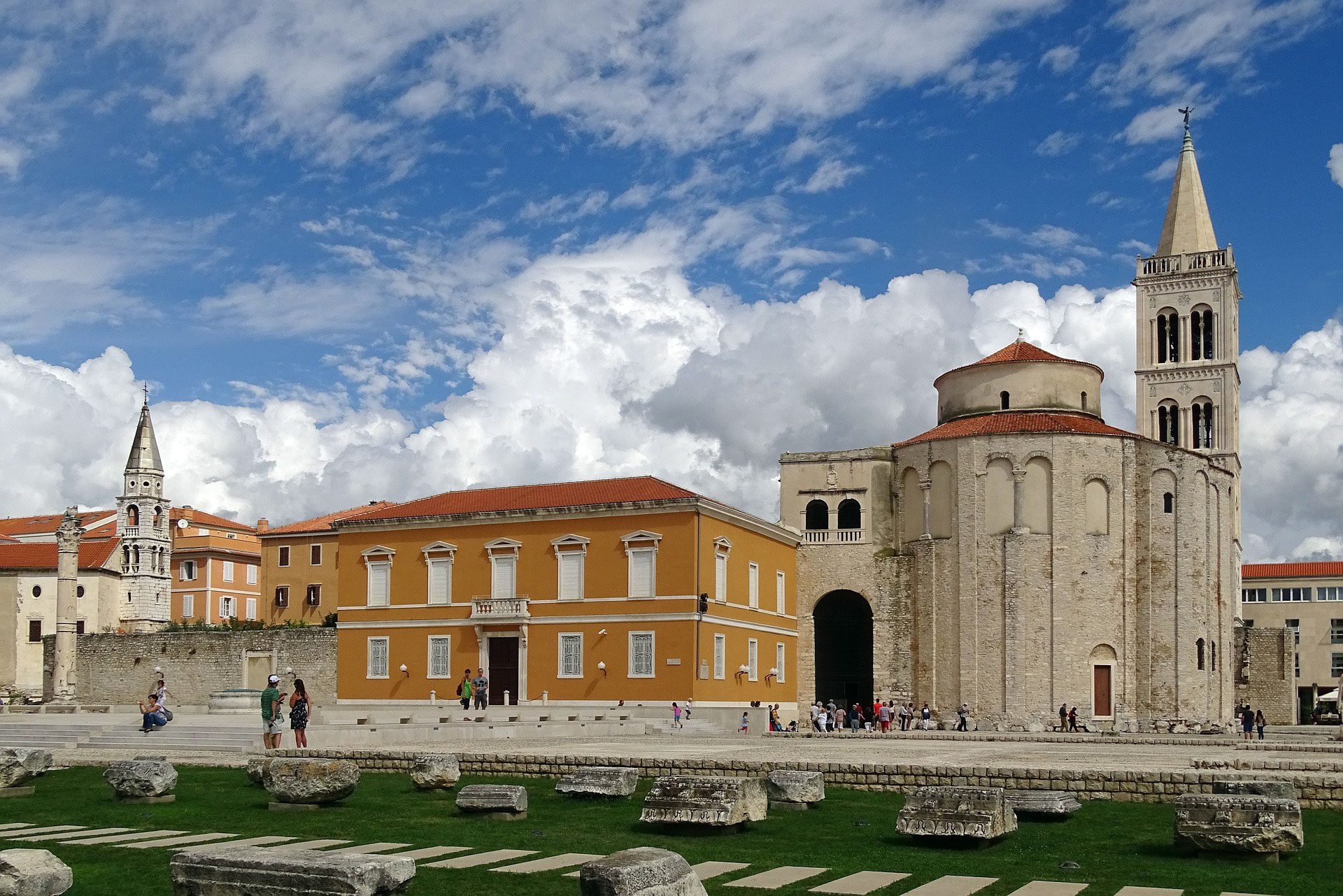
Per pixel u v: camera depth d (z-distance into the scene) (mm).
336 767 27484
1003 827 22781
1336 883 18922
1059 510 81750
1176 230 119812
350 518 82875
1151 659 82375
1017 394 91062
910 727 81938
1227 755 40969
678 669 70750
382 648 79375
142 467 125375
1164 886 18625
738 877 19297
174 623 110562
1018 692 80500
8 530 139250
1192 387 115688
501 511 76375
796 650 88812
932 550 85625
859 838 23438
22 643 112000
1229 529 90625
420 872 19328
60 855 20828
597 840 23031
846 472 91062
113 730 49500
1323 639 148625
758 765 32312
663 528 72375
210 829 24594
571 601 74062
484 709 69375
